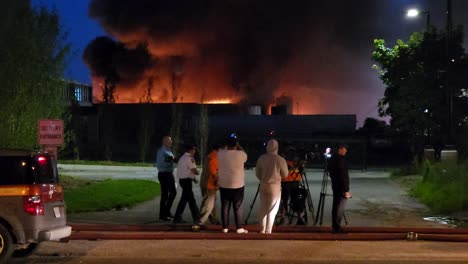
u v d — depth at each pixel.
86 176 26.52
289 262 9.77
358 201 18.03
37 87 19.62
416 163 27.53
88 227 12.38
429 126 29.81
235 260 9.90
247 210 16.28
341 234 11.83
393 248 10.88
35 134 19.22
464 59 30.09
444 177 18.80
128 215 14.80
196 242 11.28
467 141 29.27
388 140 45.81
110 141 48.41
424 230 12.36
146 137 45.94
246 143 43.94
